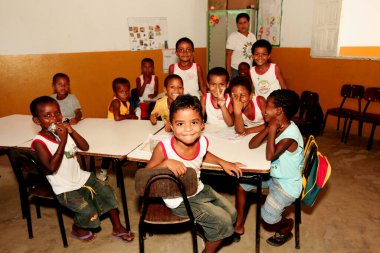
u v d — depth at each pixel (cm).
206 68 621
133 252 216
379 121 375
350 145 409
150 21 539
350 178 316
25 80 448
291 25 534
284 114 184
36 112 193
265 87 316
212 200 182
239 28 459
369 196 281
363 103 441
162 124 266
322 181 195
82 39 481
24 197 222
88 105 504
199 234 224
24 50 440
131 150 207
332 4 456
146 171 148
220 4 571
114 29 507
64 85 306
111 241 229
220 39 579
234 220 183
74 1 464
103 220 254
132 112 335
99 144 220
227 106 258
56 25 456
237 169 173
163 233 235
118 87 310
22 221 256
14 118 304
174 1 557
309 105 402
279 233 219
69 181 204
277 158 191
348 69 452
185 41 331
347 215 253
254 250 214
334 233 231
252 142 202
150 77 444
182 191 150
